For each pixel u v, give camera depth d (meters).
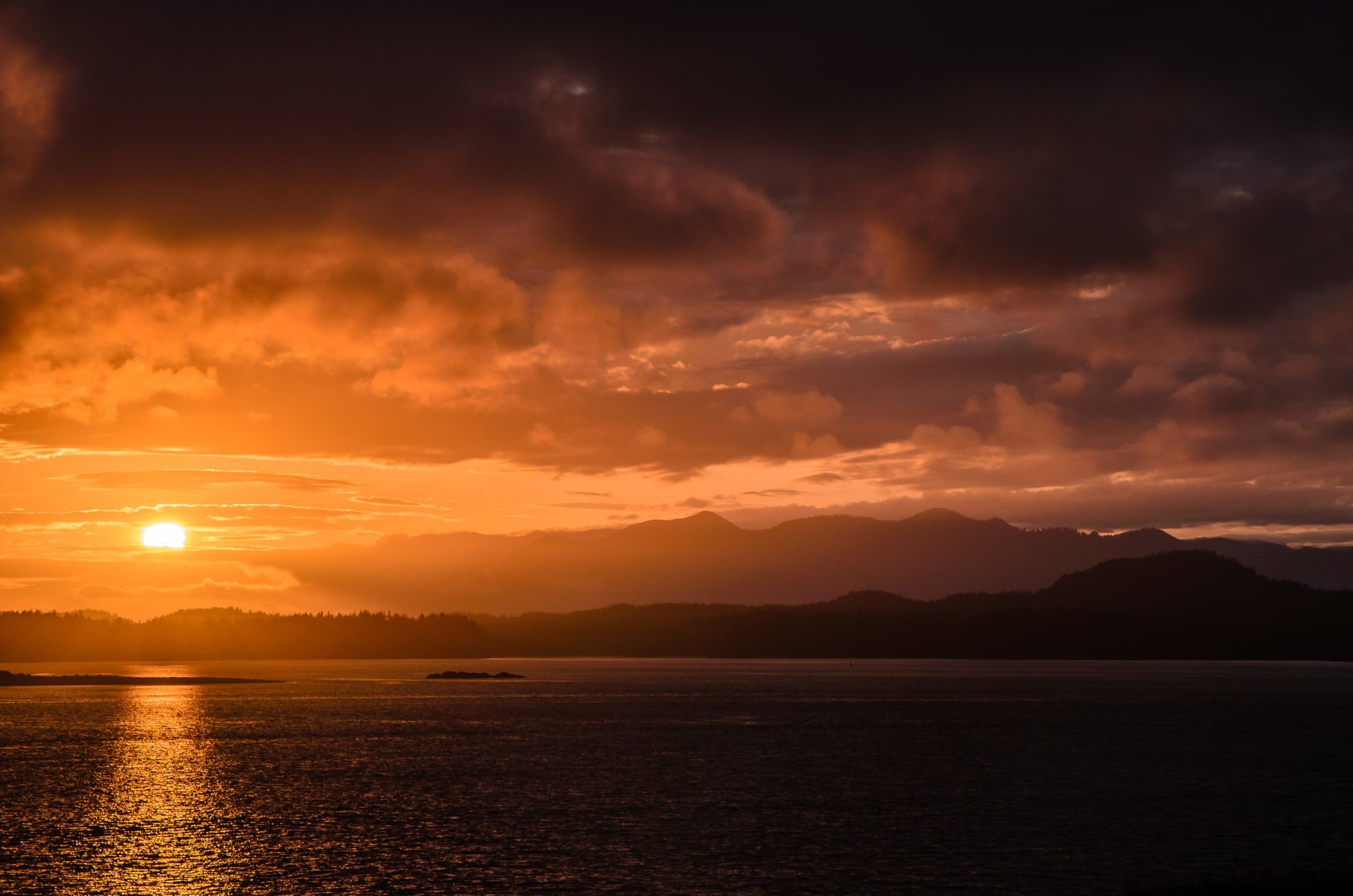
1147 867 65.12
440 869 64.62
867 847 70.62
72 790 96.56
